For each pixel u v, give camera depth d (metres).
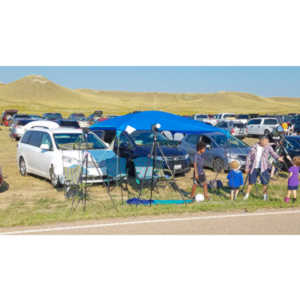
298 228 6.64
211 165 13.02
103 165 9.48
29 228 6.68
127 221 7.07
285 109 121.12
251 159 8.79
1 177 9.52
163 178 9.44
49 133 10.82
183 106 141.12
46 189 9.88
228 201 8.50
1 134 30.27
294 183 8.33
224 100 177.12
